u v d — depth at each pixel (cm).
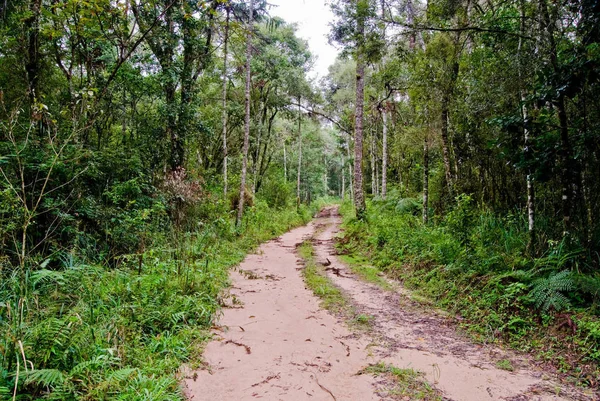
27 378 276
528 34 642
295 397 327
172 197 1084
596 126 563
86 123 790
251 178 2525
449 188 1019
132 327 422
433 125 1046
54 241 607
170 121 1246
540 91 561
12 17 809
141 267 652
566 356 412
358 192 1490
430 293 680
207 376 364
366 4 814
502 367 402
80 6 725
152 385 314
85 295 473
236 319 543
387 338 486
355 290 738
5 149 636
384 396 333
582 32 545
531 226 634
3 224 520
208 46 1341
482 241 731
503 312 525
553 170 581
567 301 463
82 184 793
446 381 365
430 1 858
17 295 405
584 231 559
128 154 1023
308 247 1338
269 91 2506
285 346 447
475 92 845
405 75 1299
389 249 985
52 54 966
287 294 699
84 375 307
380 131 2848
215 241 1095
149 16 1080
